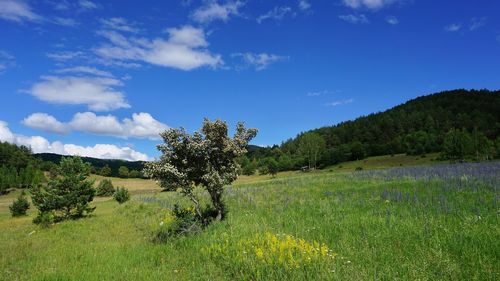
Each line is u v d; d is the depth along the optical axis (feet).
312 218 51.19
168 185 52.37
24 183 380.17
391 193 67.92
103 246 47.73
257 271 28.76
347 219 47.42
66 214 106.22
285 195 84.38
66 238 60.54
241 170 55.31
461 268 25.71
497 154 257.55
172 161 52.70
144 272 32.94
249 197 84.94
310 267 28.32
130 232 61.05
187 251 40.19
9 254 46.42
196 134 52.13
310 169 417.08
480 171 100.42
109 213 102.94
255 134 55.16
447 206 48.55
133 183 367.66
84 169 109.09
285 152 595.06
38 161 515.50
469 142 255.70
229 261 32.96
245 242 36.11
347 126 642.22
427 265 26.45
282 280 27.35
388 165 364.99
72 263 38.52
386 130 550.36
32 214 156.35
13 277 34.91
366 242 34.19
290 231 42.60
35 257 43.65
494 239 30.58
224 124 52.26
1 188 349.82
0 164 450.30
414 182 82.94
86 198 107.14
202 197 96.07
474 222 37.63
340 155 430.20
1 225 105.19
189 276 31.60
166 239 48.44
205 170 52.39
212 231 45.91
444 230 35.37
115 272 33.35
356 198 68.59
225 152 52.95
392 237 35.53
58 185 104.47
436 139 398.01
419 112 592.19
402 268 26.89
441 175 95.81
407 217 44.27
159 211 83.56
